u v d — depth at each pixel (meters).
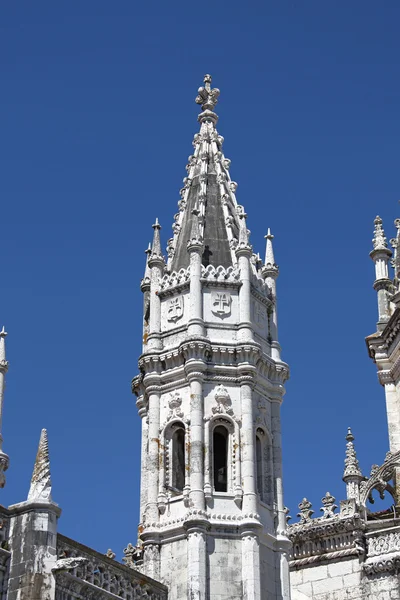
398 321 56.44
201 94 57.84
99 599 39.47
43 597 36.25
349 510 53.16
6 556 36.75
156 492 46.62
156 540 45.69
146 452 48.81
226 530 45.22
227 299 49.44
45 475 38.09
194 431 46.53
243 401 47.56
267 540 46.09
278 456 48.22
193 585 43.78
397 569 51.41
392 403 56.88
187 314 49.22
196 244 50.06
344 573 52.38
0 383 58.19
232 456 46.69
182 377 48.16
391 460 54.34
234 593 44.22
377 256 60.59
